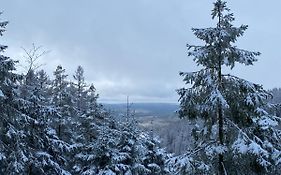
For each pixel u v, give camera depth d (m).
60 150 23.42
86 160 25.95
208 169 12.59
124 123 29.28
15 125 19.17
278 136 15.59
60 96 30.97
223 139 13.03
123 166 25.47
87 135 29.81
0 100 17.42
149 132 34.00
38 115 21.73
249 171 12.88
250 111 12.80
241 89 12.59
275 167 14.16
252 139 13.27
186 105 13.00
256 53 12.53
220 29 12.41
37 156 20.97
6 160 18.47
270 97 12.86
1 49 17.06
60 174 22.36
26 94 22.03
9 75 17.77
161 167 32.22
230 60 12.66
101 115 30.34
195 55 12.45
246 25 12.35
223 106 11.94
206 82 12.61
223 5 12.71
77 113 31.52
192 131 13.84
